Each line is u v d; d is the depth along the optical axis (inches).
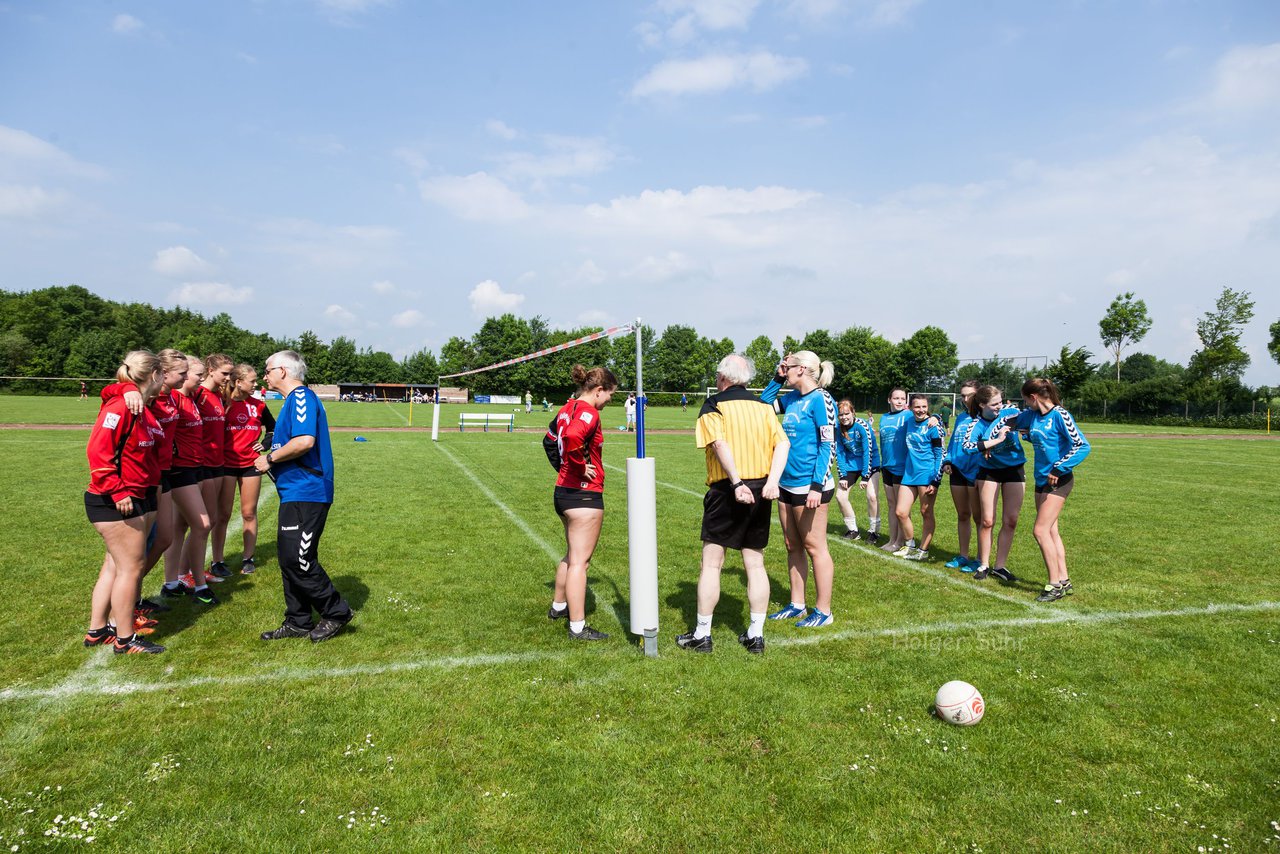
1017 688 160.1
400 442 845.8
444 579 249.0
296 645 184.1
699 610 182.4
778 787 119.6
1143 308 2140.7
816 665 172.2
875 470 340.2
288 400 178.9
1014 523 258.2
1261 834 108.2
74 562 257.3
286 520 180.5
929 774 124.0
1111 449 888.9
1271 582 256.8
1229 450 889.5
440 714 144.4
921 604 227.8
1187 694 157.8
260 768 123.2
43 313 3334.2
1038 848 105.0
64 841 102.6
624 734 136.7
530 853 102.3
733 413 179.0
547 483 497.4
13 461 549.0
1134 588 247.6
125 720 140.5
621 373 3786.9
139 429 171.8
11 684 156.9
